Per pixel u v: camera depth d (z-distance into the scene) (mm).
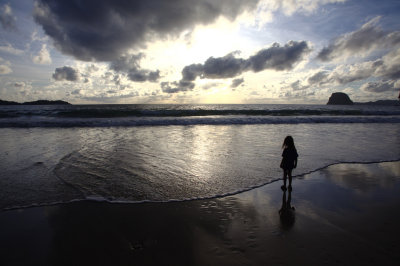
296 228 3363
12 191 4527
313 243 2986
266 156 7793
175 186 4941
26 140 10469
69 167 6219
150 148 8914
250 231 3264
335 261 2619
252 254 2750
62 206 3943
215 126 17250
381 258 2678
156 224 3416
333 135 12656
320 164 6879
